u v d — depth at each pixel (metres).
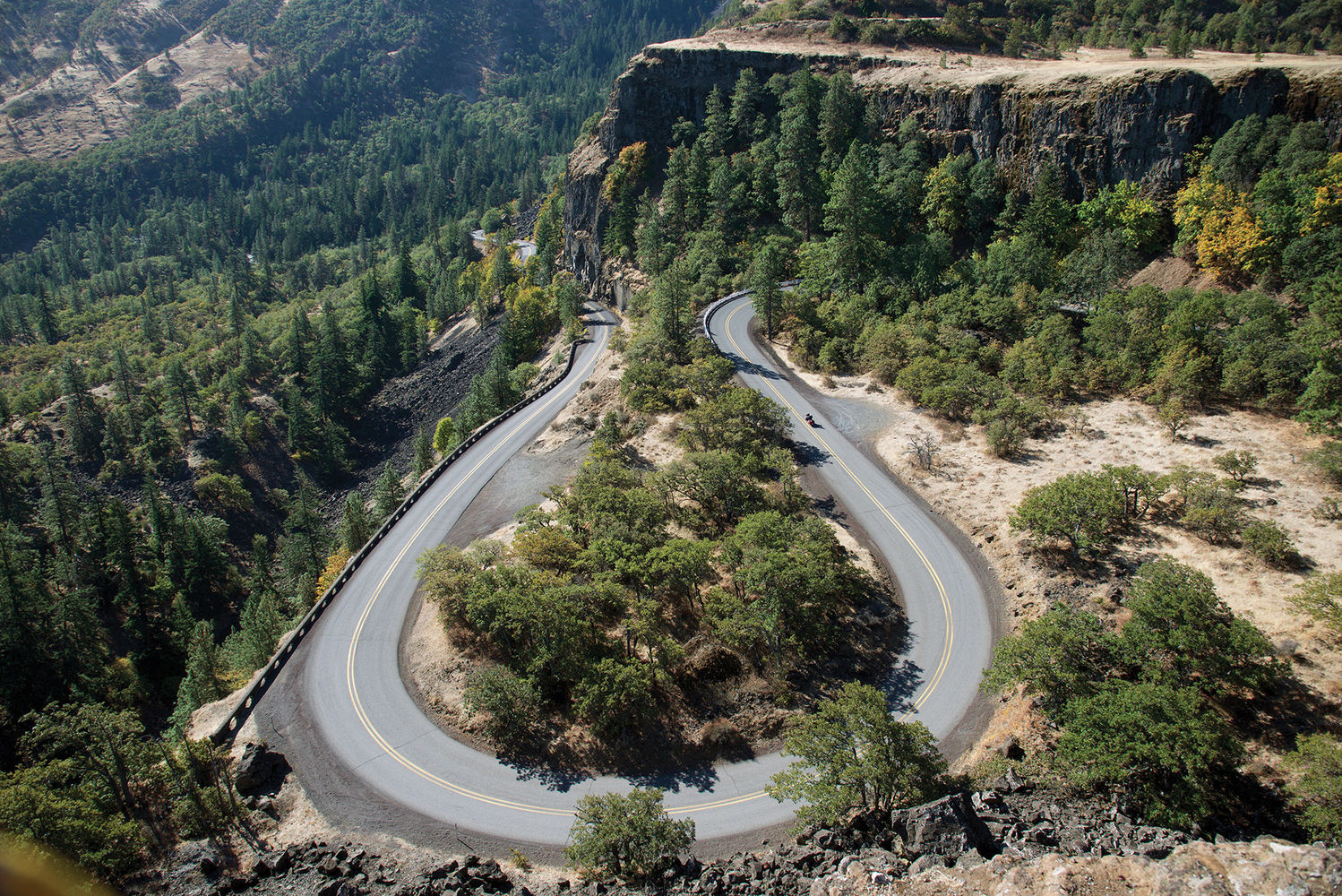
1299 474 54.44
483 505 68.31
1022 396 71.06
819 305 95.12
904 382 73.81
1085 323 81.00
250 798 40.19
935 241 94.38
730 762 42.00
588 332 118.50
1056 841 31.38
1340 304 60.38
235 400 144.88
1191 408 64.94
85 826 33.16
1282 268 71.69
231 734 44.41
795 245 110.25
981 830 32.25
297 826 38.91
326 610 54.91
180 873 34.94
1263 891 23.25
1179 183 87.69
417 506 68.56
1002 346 80.69
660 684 45.06
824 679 45.94
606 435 70.94
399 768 42.16
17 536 96.19
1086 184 93.56
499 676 43.47
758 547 48.44
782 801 38.84
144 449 129.88
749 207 119.31
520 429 83.12
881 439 68.88
